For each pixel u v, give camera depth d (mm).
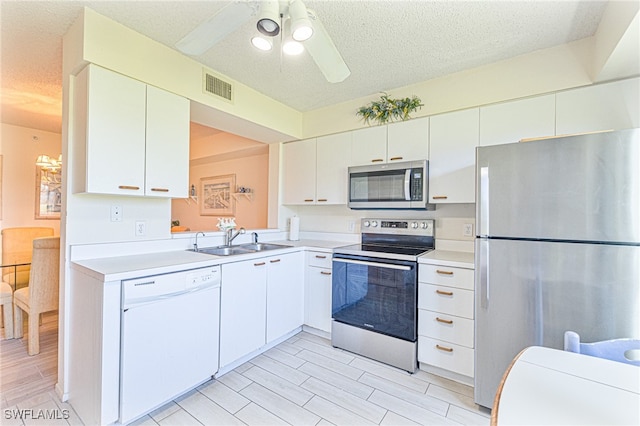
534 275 1580
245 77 2453
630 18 1318
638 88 1769
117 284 1479
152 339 1612
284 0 1307
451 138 2369
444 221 2678
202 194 5180
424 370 2174
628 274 1369
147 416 1645
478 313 1738
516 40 1912
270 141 3434
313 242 3211
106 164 1720
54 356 2314
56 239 2389
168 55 2029
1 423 1577
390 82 2527
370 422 1624
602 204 1416
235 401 1790
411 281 2150
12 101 2920
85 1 1574
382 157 2713
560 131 1965
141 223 2145
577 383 848
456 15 1666
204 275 1882
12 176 3789
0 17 1650
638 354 1038
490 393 1706
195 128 3953
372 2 1563
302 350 2482
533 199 1579
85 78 1682
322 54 1412
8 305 2613
